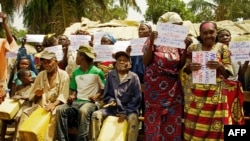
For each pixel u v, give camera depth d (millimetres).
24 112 5965
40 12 18188
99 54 6414
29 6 18359
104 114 5531
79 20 18328
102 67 6602
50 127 5688
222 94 4781
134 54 6062
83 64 5957
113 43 6633
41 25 18453
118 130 5285
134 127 5352
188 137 4922
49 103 5922
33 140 5555
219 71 4785
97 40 7254
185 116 5004
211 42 4805
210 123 4793
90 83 5883
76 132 5820
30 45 10422
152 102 5113
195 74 4762
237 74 5715
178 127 5047
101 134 5270
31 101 6168
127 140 5328
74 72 6055
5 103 6191
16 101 6273
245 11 22734
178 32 4895
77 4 18219
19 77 6516
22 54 7609
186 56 5004
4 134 6383
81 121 5527
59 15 17359
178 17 5172
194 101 4867
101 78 5965
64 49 7164
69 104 5805
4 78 5742
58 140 5637
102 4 19641
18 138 5879
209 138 4793
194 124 4867
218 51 4848
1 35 18562
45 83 6012
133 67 6281
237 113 5246
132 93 5605
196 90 4855
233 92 5238
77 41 7156
